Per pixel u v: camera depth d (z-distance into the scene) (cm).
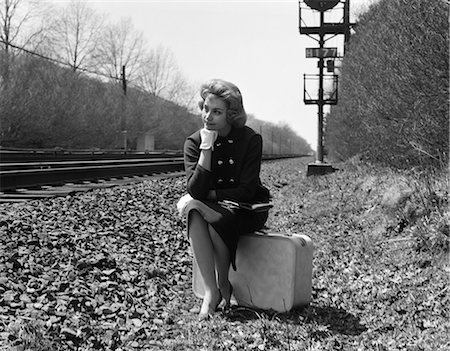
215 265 467
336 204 1111
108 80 8888
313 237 870
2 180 1174
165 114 10219
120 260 627
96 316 458
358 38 1641
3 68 5353
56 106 5784
